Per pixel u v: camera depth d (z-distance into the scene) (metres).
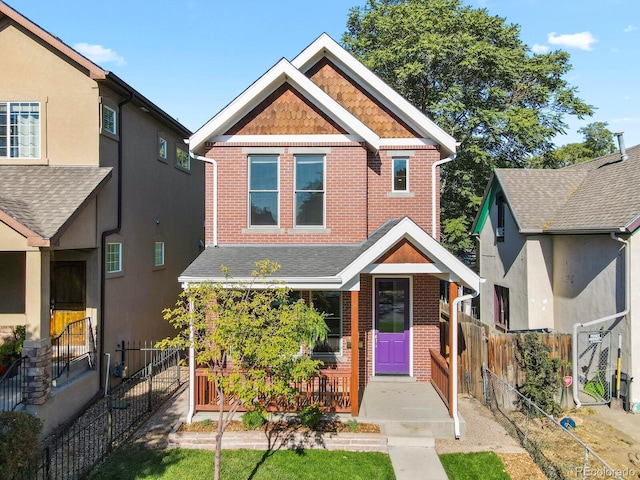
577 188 16.81
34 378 9.40
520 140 23.69
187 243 20.91
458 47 22.97
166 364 15.27
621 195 13.63
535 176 17.58
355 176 12.31
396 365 12.66
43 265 9.75
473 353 12.32
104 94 12.84
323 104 11.97
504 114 22.66
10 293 12.74
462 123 24.67
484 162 23.20
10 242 9.56
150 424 10.09
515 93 25.86
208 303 7.23
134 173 14.93
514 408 11.20
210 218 12.35
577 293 14.09
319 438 9.04
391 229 9.75
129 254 14.55
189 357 9.98
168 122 17.14
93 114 12.47
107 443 8.75
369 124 13.16
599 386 12.39
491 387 11.32
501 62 23.14
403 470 8.15
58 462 8.27
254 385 6.74
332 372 10.21
